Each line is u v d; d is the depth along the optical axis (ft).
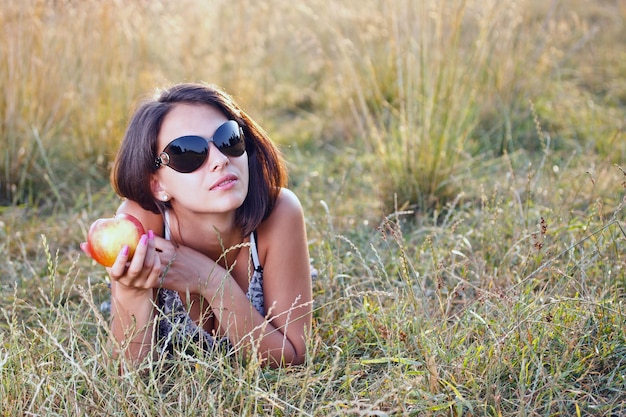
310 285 8.50
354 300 9.77
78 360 7.53
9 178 14.65
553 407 7.24
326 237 11.25
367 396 7.48
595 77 21.07
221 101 7.64
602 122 17.54
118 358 7.24
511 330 7.69
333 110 19.25
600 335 8.09
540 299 8.41
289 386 7.62
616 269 9.40
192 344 7.64
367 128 17.76
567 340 7.81
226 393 7.41
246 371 7.10
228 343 8.05
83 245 7.25
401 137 15.16
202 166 7.38
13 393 7.37
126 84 16.60
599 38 23.53
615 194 12.67
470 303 8.84
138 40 17.38
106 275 11.18
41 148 14.39
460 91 14.47
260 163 8.05
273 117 20.06
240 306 7.93
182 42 18.72
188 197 7.52
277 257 8.29
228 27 19.33
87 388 7.58
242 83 19.33
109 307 9.94
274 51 21.75
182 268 7.81
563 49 22.50
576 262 8.93
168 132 7.47
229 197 7.42
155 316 7.72
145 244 7.04
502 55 17.57
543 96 18.78
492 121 17.17
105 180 15.52
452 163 13.74
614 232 9.50
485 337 8.00
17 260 11.64
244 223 8.00
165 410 6.89
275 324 8.30
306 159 16.70
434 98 14.42
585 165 14.51
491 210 11.18
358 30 17.63
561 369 7.66
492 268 10.31
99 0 16.08
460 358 7.72
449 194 13.48
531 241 10.18
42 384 7.32
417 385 7.30
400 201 13.56
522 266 9.76
